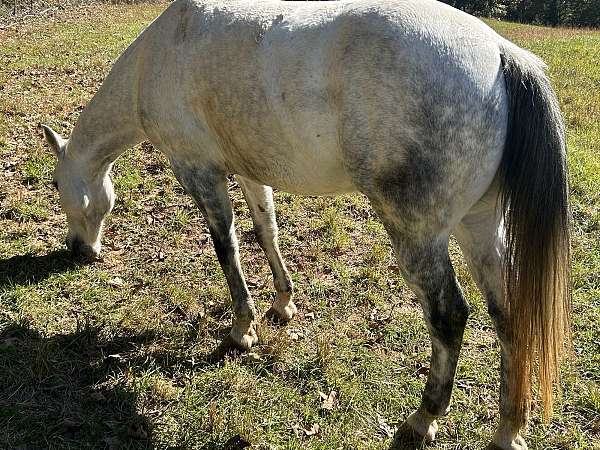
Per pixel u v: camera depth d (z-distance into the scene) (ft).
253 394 10.85
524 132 7.54
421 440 9.30
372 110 7.62
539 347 7.82
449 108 7.37
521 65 7.63
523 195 7.60
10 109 26.22
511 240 7.83
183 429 10.11
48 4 67.26
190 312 13.29
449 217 7.90
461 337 8.32
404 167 7.65
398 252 8.32
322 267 15.08
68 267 14.76
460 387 10.94
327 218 17.19
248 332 12.00
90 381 11.18
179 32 10.15
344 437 9.91
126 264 15.20
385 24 7.66
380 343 12.19
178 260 15.39
